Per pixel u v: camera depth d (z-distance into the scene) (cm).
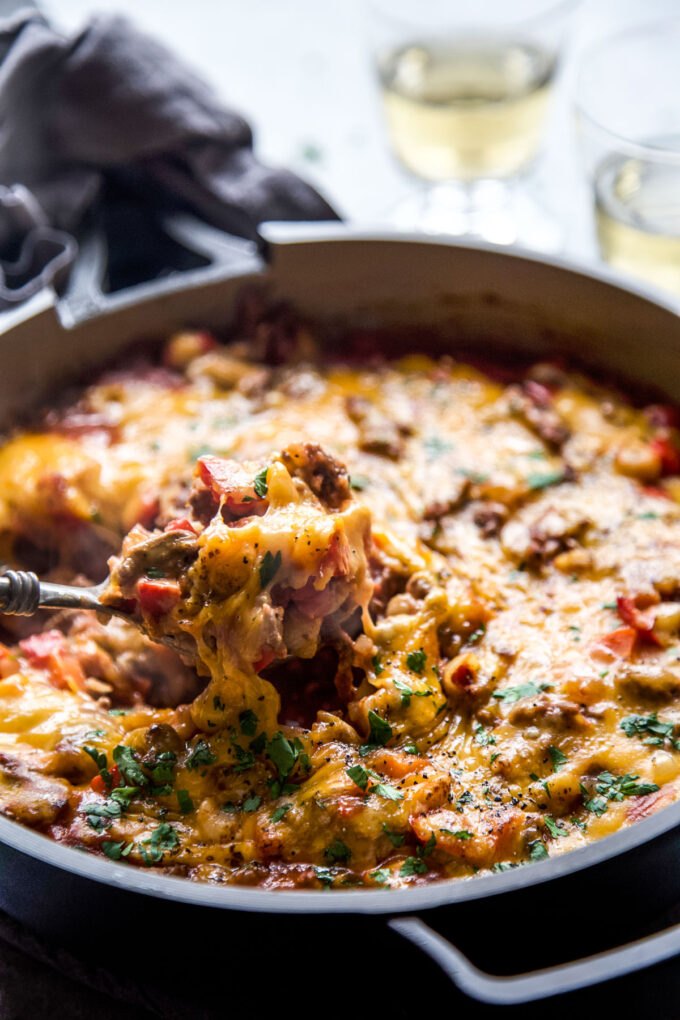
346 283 65
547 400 62
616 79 71
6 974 49
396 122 71
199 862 49
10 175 67
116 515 58
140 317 63
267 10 88
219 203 68
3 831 45
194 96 68
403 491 58
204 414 62
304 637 50
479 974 42
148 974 47
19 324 61
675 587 54
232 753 50
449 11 69
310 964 45
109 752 51
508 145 71
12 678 53
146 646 53
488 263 63
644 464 59
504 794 50
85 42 66
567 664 52
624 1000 43
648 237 65
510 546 56
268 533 49
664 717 51
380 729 51
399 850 48
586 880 44
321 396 62
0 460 60
